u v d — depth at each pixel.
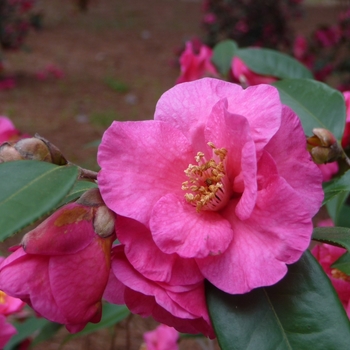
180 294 0.19
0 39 1.88
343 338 0.19
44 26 2.75
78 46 2.38
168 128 0.21
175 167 0.20
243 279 0.18
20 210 0.18
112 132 0.20
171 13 3.18
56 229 0.19
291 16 1.25
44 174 0.19
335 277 0.27
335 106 0.32
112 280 0.22
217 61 0.53
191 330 0.21
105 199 0.19
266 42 1.22
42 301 0.19
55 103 1.62
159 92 1.75
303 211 0.18
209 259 0.19
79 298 0.19
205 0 1.30
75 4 3.25
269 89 0.20
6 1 1.86
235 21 1.26
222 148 0.20
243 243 0.19
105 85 1.82
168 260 0.19
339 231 0.22
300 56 0.93
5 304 0.33
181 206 0.20
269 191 0.18
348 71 1.05
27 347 0.51
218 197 0.20
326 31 1.04
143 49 2.34
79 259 0.19
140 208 0.19
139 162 0.20
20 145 0.20
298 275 0.20
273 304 0.20
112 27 2.80
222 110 0.20
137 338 0.72
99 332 0.74
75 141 1.32
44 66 2.03
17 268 0.19
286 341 0.19
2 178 0.19
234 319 0.19
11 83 1.72
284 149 0.20
